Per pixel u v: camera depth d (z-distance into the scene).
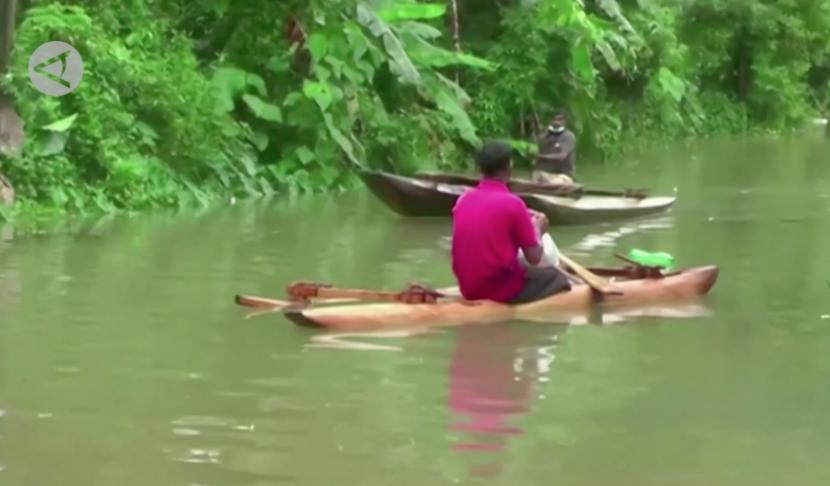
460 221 11.71
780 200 21.91
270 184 21.88
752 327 11.23
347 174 22.94
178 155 20.64
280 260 14.41
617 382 9.25
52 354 9.74
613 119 33.00
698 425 8.19
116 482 6.99
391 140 24.38
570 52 29.47
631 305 12.19
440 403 8.62
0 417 8.13
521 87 28.91
